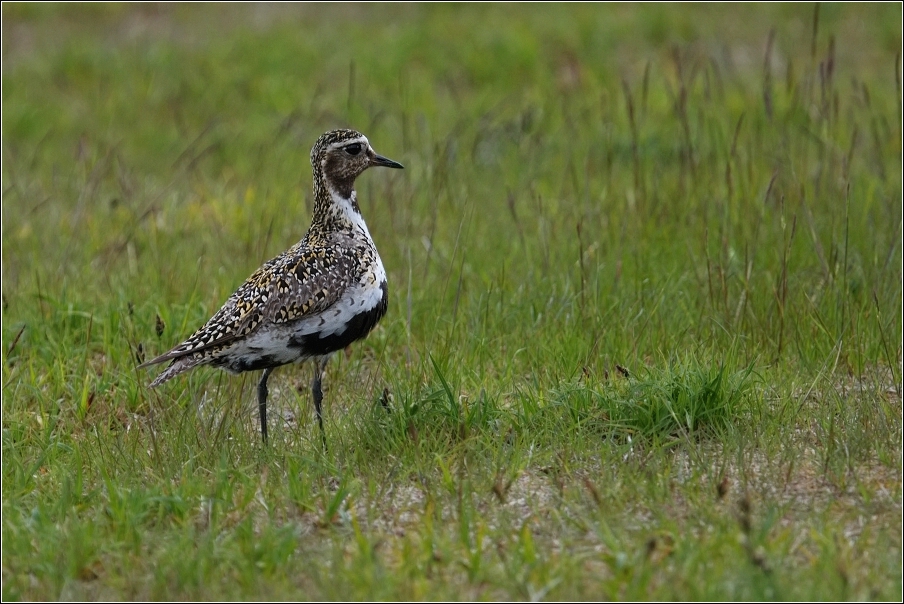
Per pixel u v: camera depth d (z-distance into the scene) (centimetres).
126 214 1673
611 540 852
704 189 1566
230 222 1619
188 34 2675
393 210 1515
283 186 1791
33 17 2800
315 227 1152
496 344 1243
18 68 2433
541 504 941
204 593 835
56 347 1274
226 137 2066
